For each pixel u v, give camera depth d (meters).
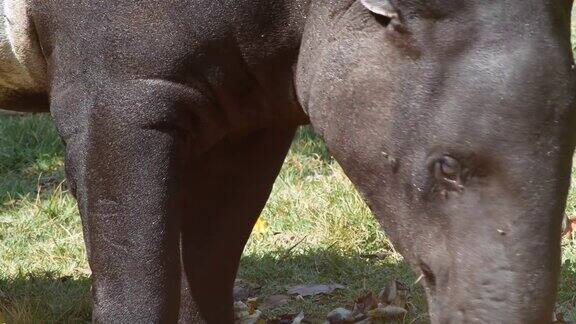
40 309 8.29
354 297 8.56
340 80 5.29
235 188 6.83
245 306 8.39
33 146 12.64
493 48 4.86
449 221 5.03
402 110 5.07
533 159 4.81
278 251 9.33
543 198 4.82
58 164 12.12
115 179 5.82
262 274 9.05
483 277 4.90
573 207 9.63
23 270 9.22
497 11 4.87
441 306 5.09
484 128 4.86
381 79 5.12
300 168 11.06
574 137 4.90
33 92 6.68
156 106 5.75
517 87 4.80
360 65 5.20
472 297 4.93
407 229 5.21
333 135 5.39
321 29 5.47
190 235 6.94
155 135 5.78
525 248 4.82
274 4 5.68
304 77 5.60
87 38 5.81
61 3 5.89
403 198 5.18
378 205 5.34
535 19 4.87
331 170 10.95
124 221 5.83
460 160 4.94
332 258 9.10
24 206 10.78
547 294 4.82
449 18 4.93
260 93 5.98
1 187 11.44
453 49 4.93
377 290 8.63
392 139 5.12
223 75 5.83
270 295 8.73
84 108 5.88
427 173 5.05
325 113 5.41
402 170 5.13
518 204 4.84
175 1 5.68
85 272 9.26
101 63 5.79
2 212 10.75
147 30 5.71
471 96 4.88
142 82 5.76
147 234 5.81
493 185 4.89
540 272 4.82
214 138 6.14
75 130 5.92
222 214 6.89
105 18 5.76
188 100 5.80
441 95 4.96
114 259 5.88
